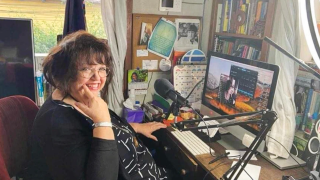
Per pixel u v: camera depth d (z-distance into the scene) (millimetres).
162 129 1521
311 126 1216
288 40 1185
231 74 1305
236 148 1280
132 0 1705
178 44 1899
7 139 1085
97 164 827
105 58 956
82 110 895
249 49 1499
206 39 1899
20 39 1543
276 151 1169
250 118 886
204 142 1337
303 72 1255
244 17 1516
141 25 1763
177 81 1736
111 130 889
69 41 907
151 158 1294
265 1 1369
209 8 1833
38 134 883
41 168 919
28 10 1777
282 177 1012
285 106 1174
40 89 1666
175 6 1815
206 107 1523
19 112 1183
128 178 1037
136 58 1812
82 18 1546
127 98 1816
